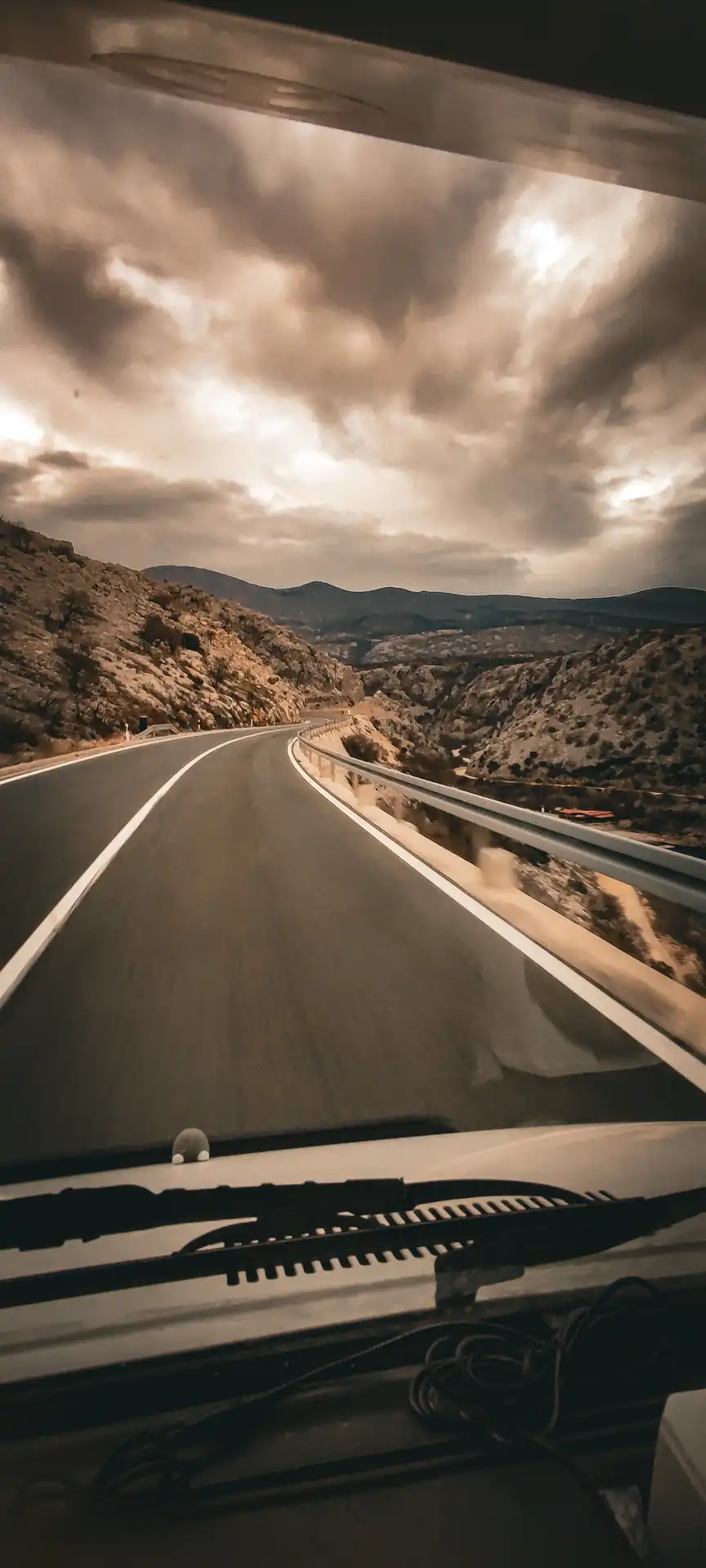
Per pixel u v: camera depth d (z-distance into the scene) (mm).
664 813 42375
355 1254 1862
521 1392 1523
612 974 5621
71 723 37750
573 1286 1831
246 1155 2506
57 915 7230
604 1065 4094
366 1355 1527
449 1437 1481
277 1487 1380
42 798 15742
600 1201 2072
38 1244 1935
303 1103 3656
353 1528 1313
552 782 88125
